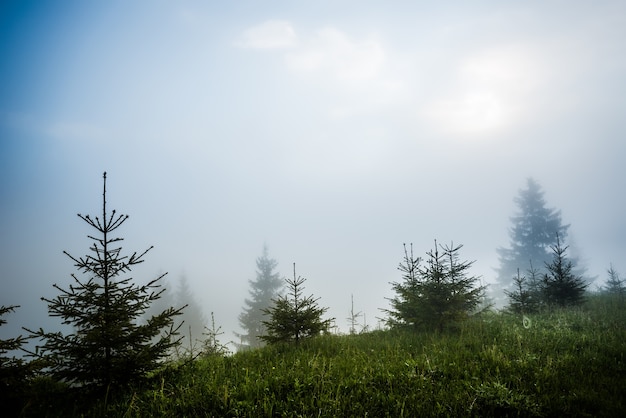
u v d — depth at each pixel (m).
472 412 5.49
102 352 6.43
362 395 6.14
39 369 5.94
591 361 7.64
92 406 6.05
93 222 6.37
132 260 6.52
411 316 12.84
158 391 6.47
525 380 6.64
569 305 15.21
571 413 5.43
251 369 7.98
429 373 7.05
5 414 5.75
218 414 5.59
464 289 11.77
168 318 6.83
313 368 7.36
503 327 11.70
